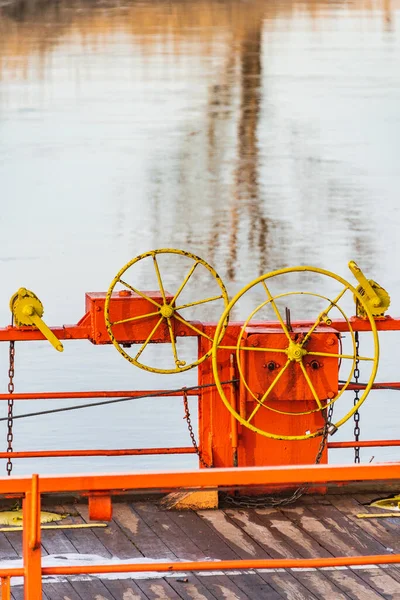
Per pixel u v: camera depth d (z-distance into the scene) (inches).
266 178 4347.9
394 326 879.1
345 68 7313.0
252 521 817.5
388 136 5182.1
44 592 706.8
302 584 716.7
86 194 4067.4
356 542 781.3
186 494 832.9
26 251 3248.0
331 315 2615.7
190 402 1930.4
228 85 6569.9
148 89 6407.5
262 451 871.7
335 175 4372.5
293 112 5772.6
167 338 875.4
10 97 6112.2
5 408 1891.0
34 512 540.4
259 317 2650.1
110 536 792.3
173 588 713.6
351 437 1798.7
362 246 3326.8
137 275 3016.7
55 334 870.4
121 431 1798.7
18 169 4463.6
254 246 3336.6
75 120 5516.7
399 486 867.4
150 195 4065.0
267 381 856.3
